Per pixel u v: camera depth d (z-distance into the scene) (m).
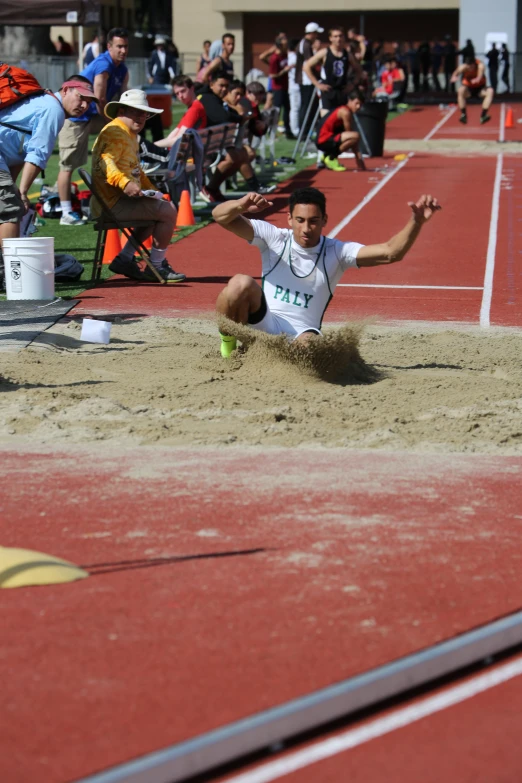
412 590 9.00
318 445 13.22
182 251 29.42
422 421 14.15
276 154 56.53
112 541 10.05
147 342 18.84
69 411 14.32
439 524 10.59
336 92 49.75
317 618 8.46
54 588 9.01
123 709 7.15
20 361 16.95
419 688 7.54
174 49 86.50
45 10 54.00
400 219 35.78
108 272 25.97
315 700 7.01
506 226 34.47
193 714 7.09
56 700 7.26
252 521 10.59
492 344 19.17
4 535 10.19
